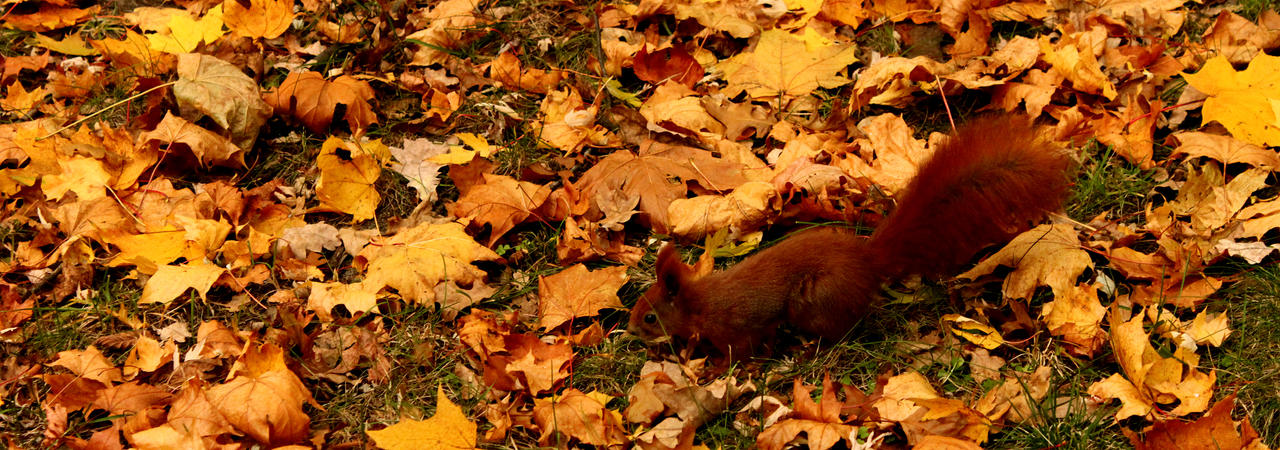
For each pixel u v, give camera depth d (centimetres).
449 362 348
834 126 430
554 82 464
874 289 331
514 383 332
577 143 425
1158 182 388
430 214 406
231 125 424
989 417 302
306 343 349
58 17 509
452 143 439
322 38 491
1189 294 339
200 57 436
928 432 298
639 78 466
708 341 351
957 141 340
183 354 357
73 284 380
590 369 342
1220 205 367
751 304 327
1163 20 457
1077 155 398
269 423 311
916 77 431
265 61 478
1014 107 422
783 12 494
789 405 325
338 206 401
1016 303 341
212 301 375
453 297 366
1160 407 306
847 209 382
